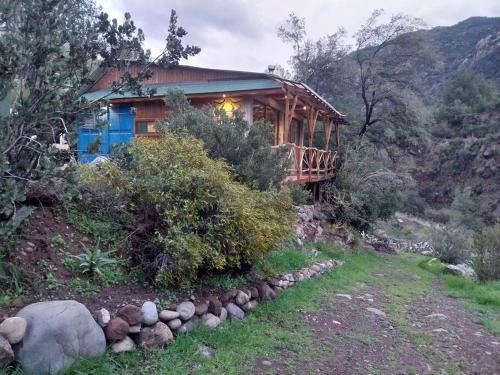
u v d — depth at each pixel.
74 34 3.37
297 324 4.80
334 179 15.11
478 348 4.87
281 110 15.63
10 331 2.71
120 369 3.09
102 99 3.70
